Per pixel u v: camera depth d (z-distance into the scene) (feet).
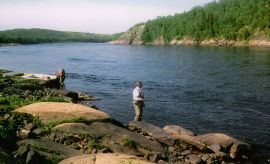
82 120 45.65
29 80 106.52
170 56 287.07
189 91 107.96
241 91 106.11
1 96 59.67
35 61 246.47
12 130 37.50
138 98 63.41
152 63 218.38
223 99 93.76
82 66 204.74
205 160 44.39
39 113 46.88
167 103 88.99
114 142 42.37
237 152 48.01
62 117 46.26
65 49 495.82
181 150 46.55
